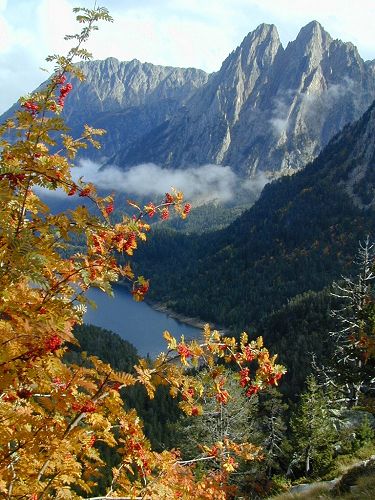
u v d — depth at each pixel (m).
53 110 4.79
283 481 25.05
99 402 4.87
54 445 4.32
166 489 5.33
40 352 3.93
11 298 3.96
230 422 23.66
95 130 5.28
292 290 176.62
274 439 31.59
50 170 4.47
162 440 51.12
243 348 6.06
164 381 5.56
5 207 4.26
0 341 3.77
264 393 31.97
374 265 27.62
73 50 4.70
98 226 4.69
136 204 5.48
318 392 30.34
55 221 4.59
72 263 4.79
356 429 29.05
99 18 4.66
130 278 5.15
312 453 28.91
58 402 4.33
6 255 3.76
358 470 13.99
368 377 20.70
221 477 6.71
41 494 4.38
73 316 4.36
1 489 4.17
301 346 88.38
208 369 5.99
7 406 4.46
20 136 4.64
